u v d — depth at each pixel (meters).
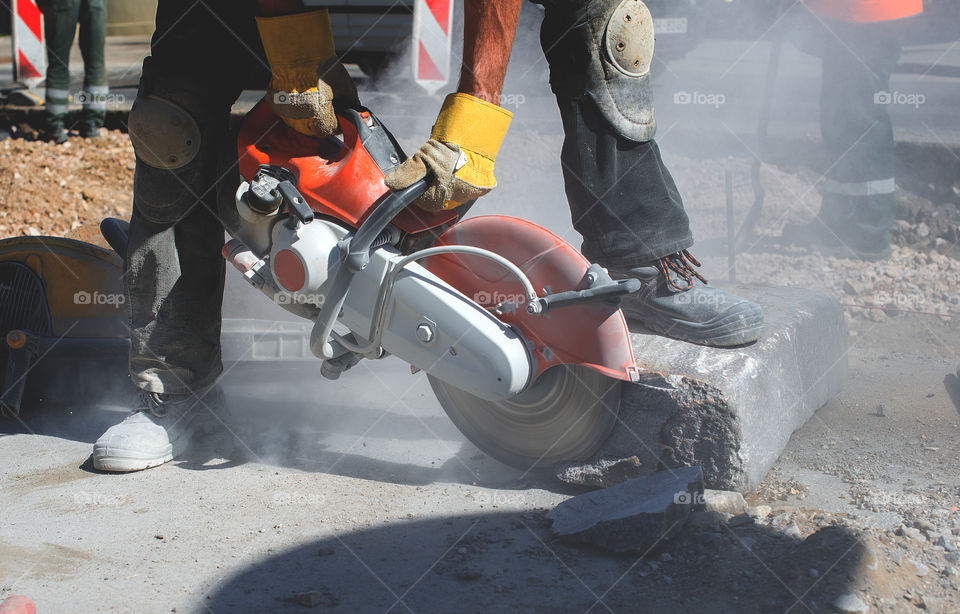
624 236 2.91
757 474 2.81
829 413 3.55
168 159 2.97
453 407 3.04
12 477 2.98
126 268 3.09
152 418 3.11
